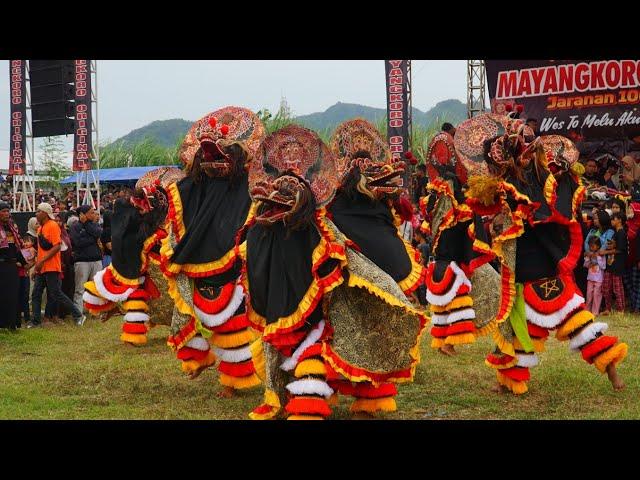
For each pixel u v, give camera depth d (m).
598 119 16.00
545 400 6.86
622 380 7.38
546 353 8.91
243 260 6.14
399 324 5.77
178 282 7.05
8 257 11.61
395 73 17.02
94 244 13.48
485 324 8.84
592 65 15.98
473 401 6.88
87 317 13.70
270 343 5.80
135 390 7.62
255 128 7.41
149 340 10.88
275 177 5.91
